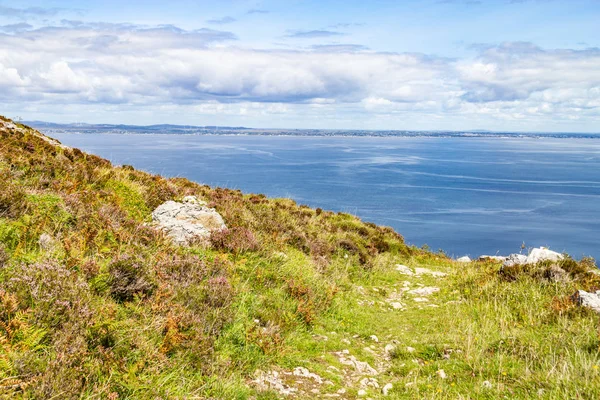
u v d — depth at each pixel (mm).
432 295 13297
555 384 6234
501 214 112750
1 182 8852
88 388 4750
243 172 169750
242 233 11781
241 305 8406
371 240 20328
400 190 150000
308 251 14930
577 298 10203
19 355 4555
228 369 6449
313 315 9406
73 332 5320
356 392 6684
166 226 11320
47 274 5945
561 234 88000
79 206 9641
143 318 6453
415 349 8523
